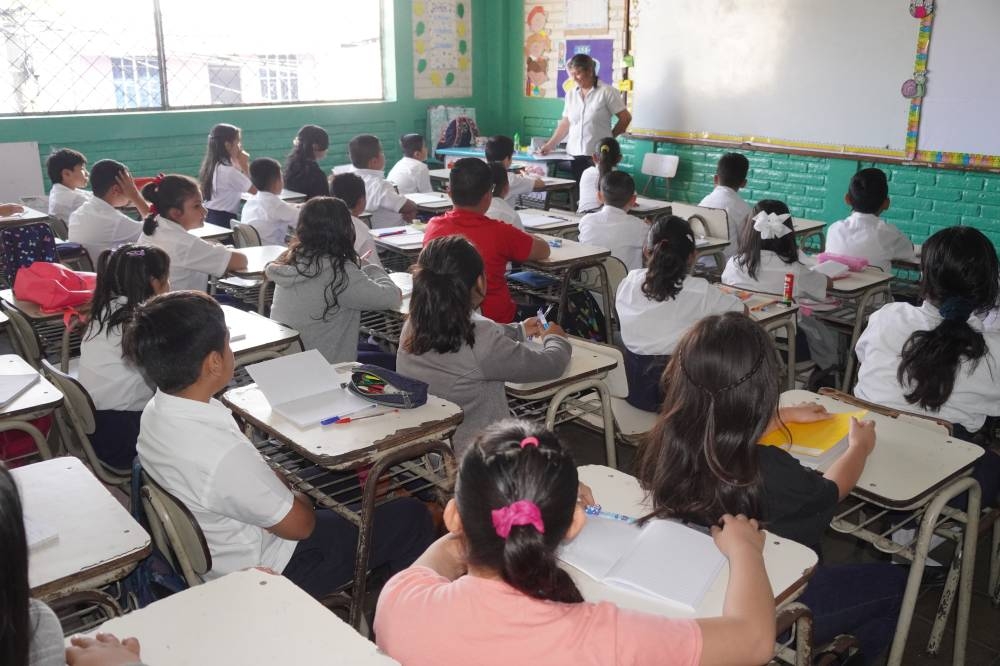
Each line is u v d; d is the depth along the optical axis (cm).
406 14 742
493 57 804
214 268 342
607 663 97
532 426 104
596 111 669
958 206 534
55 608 135
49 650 94
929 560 231
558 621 98
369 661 106
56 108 592
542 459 97
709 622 104
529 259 343
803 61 586
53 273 290
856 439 166
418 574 111
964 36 509
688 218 443
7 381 216
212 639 110
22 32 568
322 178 532
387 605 107
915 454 178
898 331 217
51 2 575
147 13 614
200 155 652
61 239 464
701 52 645
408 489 224
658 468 139
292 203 511
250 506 160
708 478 133
